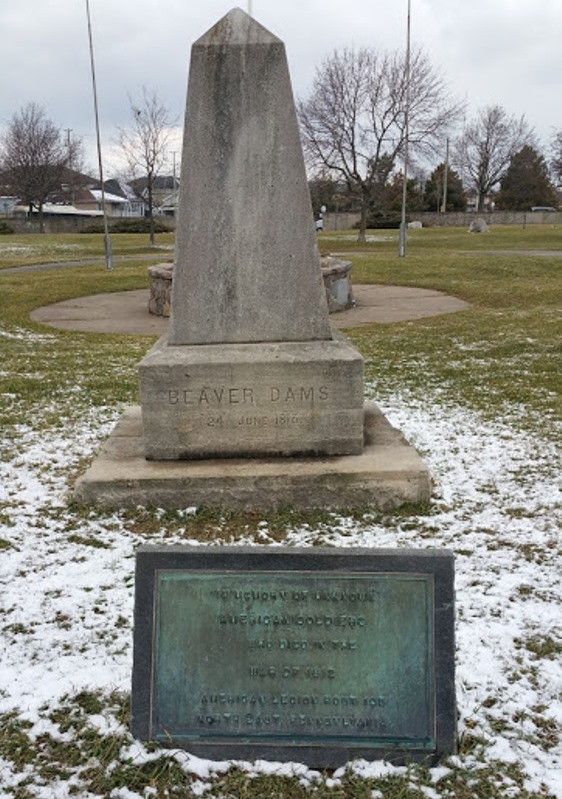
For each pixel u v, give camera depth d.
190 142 4.79
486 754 2.76
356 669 2.63
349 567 2.62
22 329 14.62
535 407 7.70
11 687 3.15
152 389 4.95
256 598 2.64
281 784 2.59
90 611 3.75
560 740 2.86
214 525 4.68
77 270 25.50
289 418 5.00
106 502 4.90
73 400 8.24
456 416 7.46
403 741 2.63
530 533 4.59
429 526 4.67
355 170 40.06
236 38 4.71
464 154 79.81
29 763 2.74
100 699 3.06
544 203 78.19
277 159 4.82
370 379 9.38
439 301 17.89
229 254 4.93
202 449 5.05
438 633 2.60
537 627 3.56
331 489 4.85
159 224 53.62
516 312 15.50
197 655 2.65
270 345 4.98
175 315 5.02
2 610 3.75
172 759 2.66
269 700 2.64
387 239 41.47
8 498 5.21
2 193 80.69
